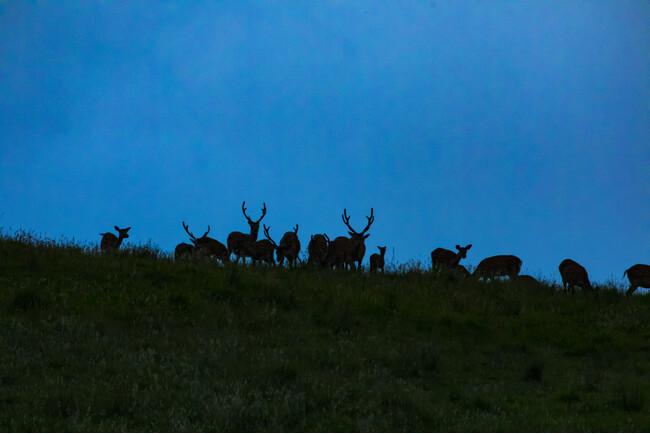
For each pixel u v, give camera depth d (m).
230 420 8.62
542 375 12.62
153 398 9.37
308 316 15.68
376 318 16.19
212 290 16.52
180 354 11.97
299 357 12.42
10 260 16.97
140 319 13.98
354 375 11.64
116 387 9.66
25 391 9.45
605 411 10.29
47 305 14.00
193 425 8.35
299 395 9.59
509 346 14.89
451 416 9.47
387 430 8.47
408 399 9.82
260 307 15.84
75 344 11.77
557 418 9.72
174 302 15.30
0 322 12.74
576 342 15.53
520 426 9.02
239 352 12.28
